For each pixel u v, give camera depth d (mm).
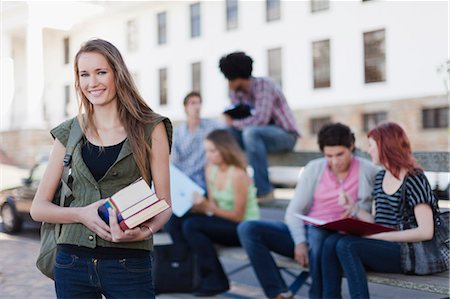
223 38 17750
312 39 15445
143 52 17297
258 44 16969
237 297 4156
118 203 1879
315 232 3230
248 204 4258
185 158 5324
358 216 3332
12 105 8141
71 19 5793
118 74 2000
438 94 12297
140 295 1969
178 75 18391
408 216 3008
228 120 5445
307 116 15859
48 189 2043
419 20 8391
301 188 3582
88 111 2025
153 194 1904
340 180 3494
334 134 3416
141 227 1923
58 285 1994
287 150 5516
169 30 17953
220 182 4246
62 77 6434
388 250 2971
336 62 14680
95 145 1995
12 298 2260
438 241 2975
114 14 14602
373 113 14086
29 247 2742
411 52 11109
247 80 5281
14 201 3811
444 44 7172
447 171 4094
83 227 1958
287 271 4332
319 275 3152
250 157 5262
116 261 1943
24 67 6215
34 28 5371
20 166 8102
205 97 18094
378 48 12422
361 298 2889
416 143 13000
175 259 4164
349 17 13273
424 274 2961
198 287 4164
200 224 4105
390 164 3049
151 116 2037
